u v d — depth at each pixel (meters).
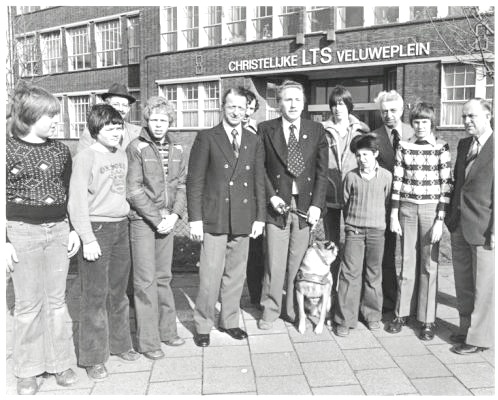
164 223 3.92
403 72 15.45
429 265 4.32
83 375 3.70
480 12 7.54
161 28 21.73
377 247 4.41
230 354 4.05
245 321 4.79
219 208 4.17
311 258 4.48
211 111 20.47
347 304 4.42
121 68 25.61
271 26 18.75
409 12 15.70
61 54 28.36
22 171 3.25
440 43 14.51
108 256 3.65
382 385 3.52
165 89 21.80
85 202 3.48
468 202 3.98
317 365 3.84
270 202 4.47
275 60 18.11
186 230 8.45
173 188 4.12
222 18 19.92
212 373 3.72
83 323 3.63
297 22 18.06
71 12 27.42
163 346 4.21
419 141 4.40
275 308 4.60
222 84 19.72
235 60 19.19
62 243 3.51
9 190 3.26
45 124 3.32
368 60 16.05
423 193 4.32
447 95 14.77
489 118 3.95
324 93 18.83
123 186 3.71
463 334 4.23
